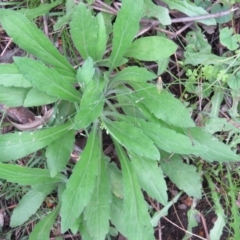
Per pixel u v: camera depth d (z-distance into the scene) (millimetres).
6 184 422
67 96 354
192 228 428
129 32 356
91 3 408
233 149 422
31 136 356
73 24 355
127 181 365
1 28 424
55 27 404
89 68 336
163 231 431
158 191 367
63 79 352
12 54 430
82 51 370
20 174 359
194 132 377
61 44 427
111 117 404
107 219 365
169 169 398
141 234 358
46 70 342
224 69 414
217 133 426
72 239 428
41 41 360
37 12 404
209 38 433
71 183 338
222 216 408
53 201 427
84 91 340
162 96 362
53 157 354
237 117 418
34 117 420
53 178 391
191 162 423
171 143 350
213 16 410
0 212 430
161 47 370
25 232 432
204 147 343
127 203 361
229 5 408
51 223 397
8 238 425
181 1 411
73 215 336
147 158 370
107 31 412
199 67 406
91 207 367
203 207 428
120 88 392
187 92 425
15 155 353
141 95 368
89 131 416
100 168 378
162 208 417
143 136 343
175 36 423
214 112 415
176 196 422
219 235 408
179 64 425
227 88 415
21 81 354
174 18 427
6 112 413
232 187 408
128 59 421
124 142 347
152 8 401
